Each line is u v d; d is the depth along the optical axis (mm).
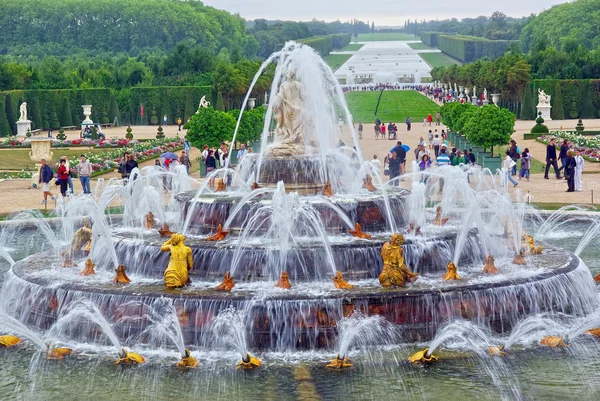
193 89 149375
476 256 32938
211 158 62062
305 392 23516
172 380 24594
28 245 42750
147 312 27641
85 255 34438
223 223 33656
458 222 38250
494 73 146625
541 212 47688
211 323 27109
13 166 82938
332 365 25359
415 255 30922
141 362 26031
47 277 31047
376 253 30359
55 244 38625
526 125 123250
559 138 93375
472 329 27750
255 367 25438
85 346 27719
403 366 25328
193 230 34312
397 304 27375
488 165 67625
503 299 28438
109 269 32625
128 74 178250
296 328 26938
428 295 27547
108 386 24281
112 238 33312
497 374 24703
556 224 45938
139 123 151875
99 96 147125
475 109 89438
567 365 25359
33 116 137000
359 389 23719
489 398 23047
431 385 23938
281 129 36812
